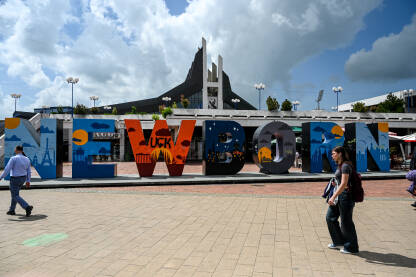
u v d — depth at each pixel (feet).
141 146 46.42
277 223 19.38
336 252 13.97
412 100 173.68
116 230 17.74
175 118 104.12
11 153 42.01
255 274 11.46
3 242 15.44
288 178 44.14
